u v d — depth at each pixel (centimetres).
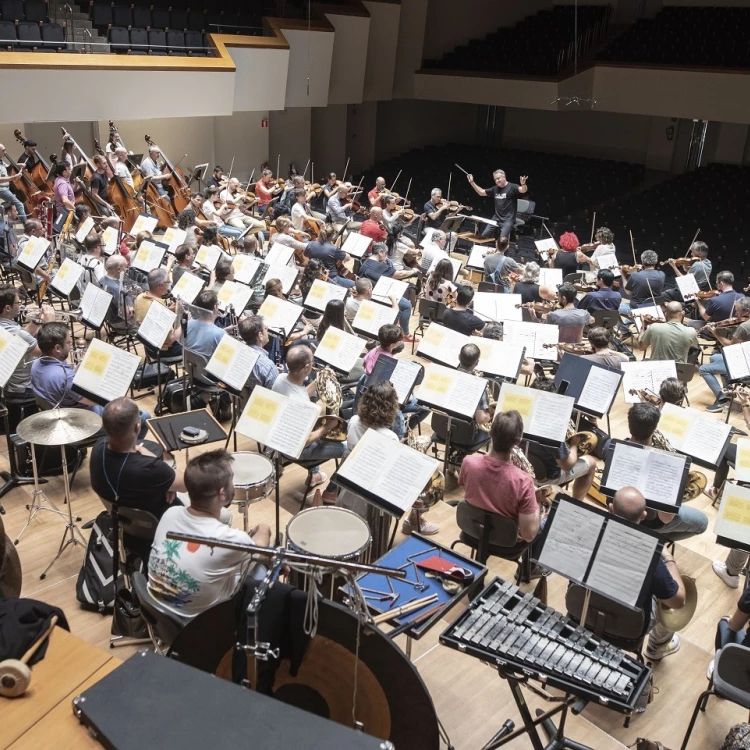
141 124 1794
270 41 1722
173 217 1473
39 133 1650
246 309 873
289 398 447
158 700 208
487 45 2233
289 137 2147
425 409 664
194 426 480
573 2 2255
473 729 368
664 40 1866
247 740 196
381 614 338
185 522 324
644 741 350
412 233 1583
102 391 504
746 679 327
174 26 1636
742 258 1555
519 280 941
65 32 1462
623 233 1752
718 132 2153
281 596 244
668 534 489
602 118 2417
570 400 509
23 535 501
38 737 206
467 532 443
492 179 2173
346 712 254
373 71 2080
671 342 816
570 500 339
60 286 812
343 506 454
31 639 243
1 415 547
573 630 314
